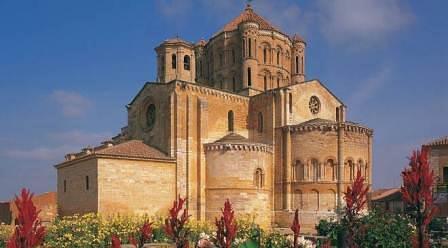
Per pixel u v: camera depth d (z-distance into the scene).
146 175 52.09
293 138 59.06
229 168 55.38
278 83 70.00
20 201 10.88
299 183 57.81
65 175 56.88
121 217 42.50
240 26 68.19
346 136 57.81
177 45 63.44
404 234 25.28
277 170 59.75
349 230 16.03
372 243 24.98
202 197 55.78
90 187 50.22
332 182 56.78
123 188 50.31
